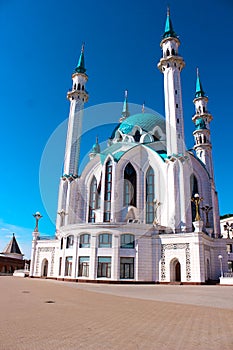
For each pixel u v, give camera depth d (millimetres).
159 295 21047
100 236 40812
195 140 68000
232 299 18266
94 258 39750
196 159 55094
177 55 55375
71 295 19203
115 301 16328
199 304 15430
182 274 38656
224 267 43219
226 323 9758
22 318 9781
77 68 66188
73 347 6340
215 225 56094
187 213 45219
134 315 11164
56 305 13609
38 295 18453
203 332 8250
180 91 53344
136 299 17812
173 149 48094
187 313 11992
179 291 25312
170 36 57094
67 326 8602
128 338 7301
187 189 45812
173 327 8891
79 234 42000
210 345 6820
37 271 51312
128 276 39188
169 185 45969
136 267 39438
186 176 46500
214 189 58906
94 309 12625
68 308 12680
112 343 6762
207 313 12078
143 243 40812
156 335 7734
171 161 46812
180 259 39219
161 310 12781
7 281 35469
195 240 38688
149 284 38562
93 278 38938
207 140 66938
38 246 52469
